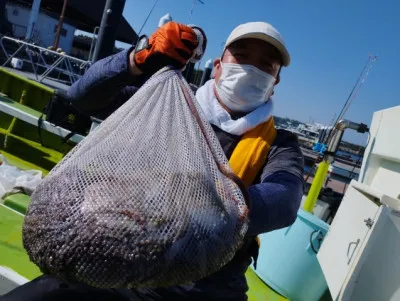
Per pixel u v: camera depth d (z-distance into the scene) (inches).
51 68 288.8
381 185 105.0
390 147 98.7
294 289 110.3
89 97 65.5
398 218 68.9
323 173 136.2
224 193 45.8
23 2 716.0
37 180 131.6
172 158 45.5
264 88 68.3
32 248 41.1
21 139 193.2
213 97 71.4
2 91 222.5
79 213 39.6
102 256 38.3
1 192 123.7
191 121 52.5
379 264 69.4
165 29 58.7
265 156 63.0
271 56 68.9
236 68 68.3
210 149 50.8
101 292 56.4
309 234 109.0
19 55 378.3
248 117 64.8
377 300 68.4
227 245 42.6
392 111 102.2
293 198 55.4
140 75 65.8
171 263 39.3
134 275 38.9
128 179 42.0
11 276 80.1
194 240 40.1
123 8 219.5
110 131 50.1
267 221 50.6
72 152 49.4
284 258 111.6
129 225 38.9
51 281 57.1
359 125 130.6
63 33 765.9
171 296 57.7
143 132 48.5
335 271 83.6
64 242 38.8
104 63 62.9
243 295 63.1
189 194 42.0
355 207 86.4
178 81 57.1
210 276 59.4
